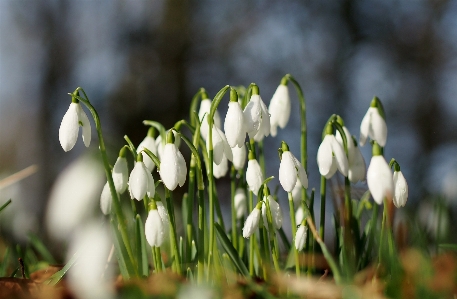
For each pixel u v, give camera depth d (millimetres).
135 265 502
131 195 499
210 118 507
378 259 542
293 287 492
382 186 487
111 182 490
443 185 690
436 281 483
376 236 564
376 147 492
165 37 2051
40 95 2139
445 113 2014
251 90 537
